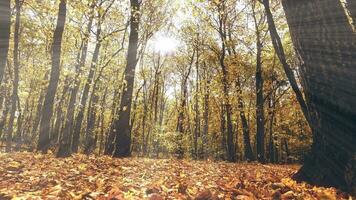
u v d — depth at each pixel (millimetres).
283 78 33000
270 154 39531
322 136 6227
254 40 30219
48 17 24125
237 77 30312
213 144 46562
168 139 36094
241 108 28719
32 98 45188
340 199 4980
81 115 23578
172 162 12922
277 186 5531
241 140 46781
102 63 25312
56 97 38656
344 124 5711
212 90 30297
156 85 47812
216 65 32844
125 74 17297
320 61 6059
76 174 7367
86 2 14578
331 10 5949
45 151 16766
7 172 7422
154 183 5613
